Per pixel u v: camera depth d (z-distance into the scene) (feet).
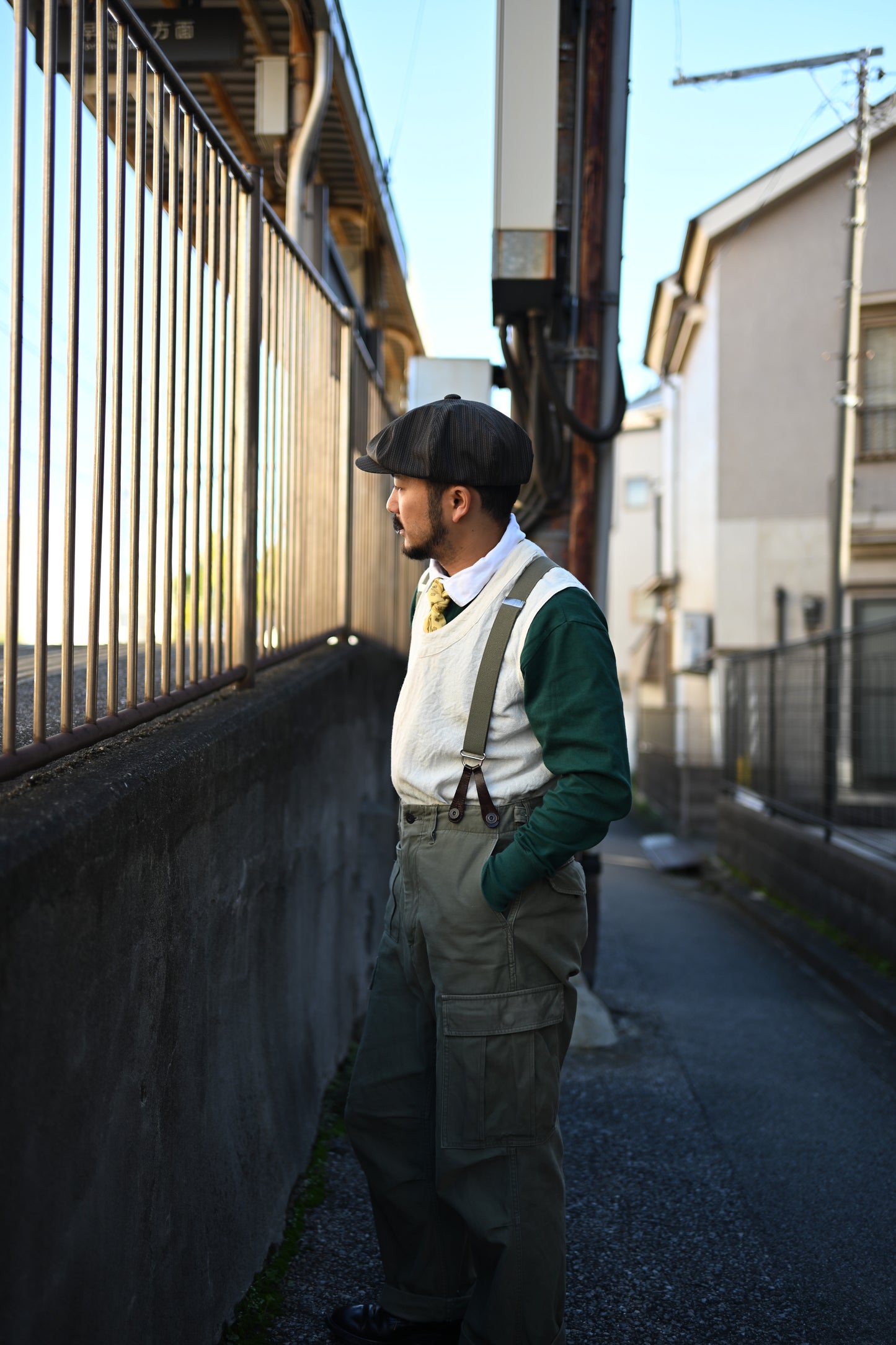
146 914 5.35
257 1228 7.34
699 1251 8.51
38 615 4.95
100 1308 4.70
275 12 17.22
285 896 8.71
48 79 4.99
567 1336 7.16
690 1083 12.84
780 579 40.63
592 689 5.68
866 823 22.56
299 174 17.78
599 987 17.71
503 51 14.65
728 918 26.30
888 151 39.19
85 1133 4.56
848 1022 15.96
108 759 5.58
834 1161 10.50
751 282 41.19
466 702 5.98
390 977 6.73
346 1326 6.72
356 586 14.80
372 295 27.35
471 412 6.20
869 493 39.45
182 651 7.29
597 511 16.15
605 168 15.61
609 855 41.75
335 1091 10.57
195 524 7.55
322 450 12.46
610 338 15.93
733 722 35.04
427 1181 6.64
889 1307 7.74
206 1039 6.44
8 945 3.87
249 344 8.85
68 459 5.29
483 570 6.08
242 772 7.29
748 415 41.04
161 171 6.60
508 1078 5.87
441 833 6.02
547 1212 5.95
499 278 14.58
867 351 39.52
